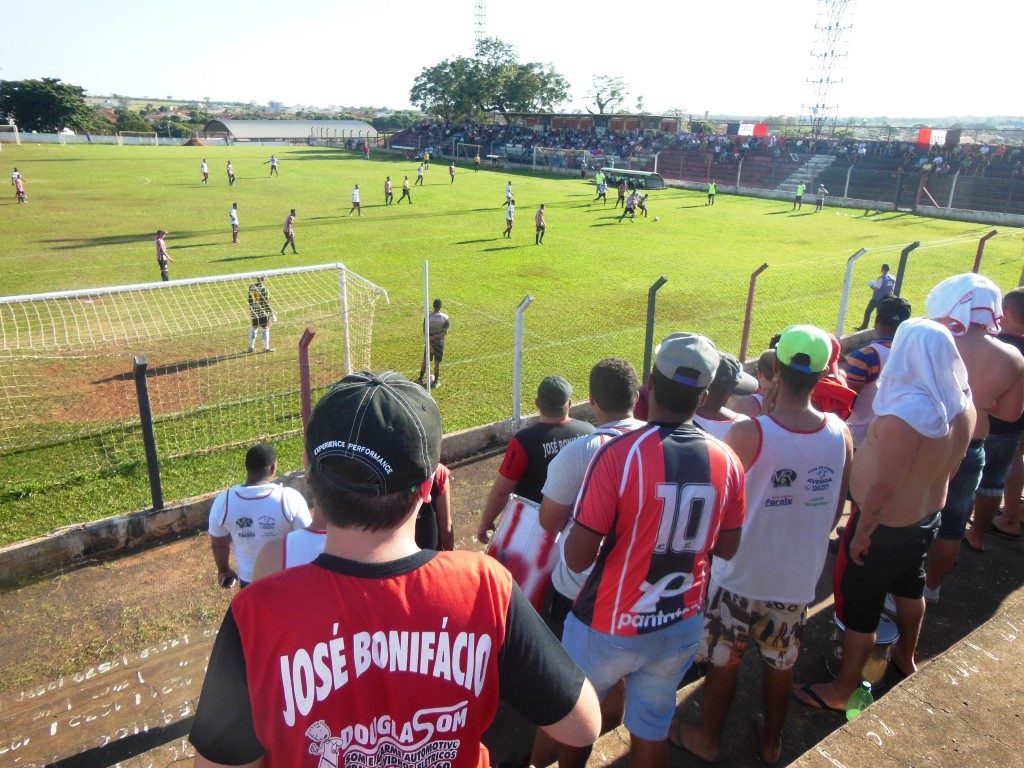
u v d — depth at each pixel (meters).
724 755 3.60
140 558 6.89
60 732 4.78
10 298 8.95
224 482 8.77
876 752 2.04
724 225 33.97
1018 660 2.39
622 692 3.66
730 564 3.29
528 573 4.12
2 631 5.85
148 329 15.16
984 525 5.39
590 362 13.70
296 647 1.24
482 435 9.31
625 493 2.52
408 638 1.27
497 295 18.86
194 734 1.31
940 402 3.25
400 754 1.31
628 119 81.00
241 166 57.31
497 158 64.31
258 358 13.55
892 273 22.34
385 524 1.31
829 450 3.13
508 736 4.09
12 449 9.57
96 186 41.41
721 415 3.98
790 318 17.00
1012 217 36.72
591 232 30.30
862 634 3.76
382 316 16.59
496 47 91.69
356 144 83.75
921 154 50.84
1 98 93.25
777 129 89.31
